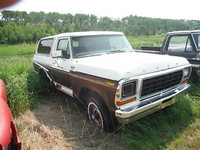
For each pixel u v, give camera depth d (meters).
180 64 3.66
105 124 3.27
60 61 4.41
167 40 5.91
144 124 3.43
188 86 3.85
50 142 3.21
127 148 2.99
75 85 3.88
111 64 3.20
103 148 3.01
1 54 28.00
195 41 5.17
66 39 4.35
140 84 2.87
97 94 3.35
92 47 4.33
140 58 3.58
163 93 3.32
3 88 3.63
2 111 2.61
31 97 5.00
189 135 3.21
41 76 5.74
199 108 3.95
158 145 2.93
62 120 4.00
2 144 2.15
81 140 3.24
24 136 3.34
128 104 2.86
